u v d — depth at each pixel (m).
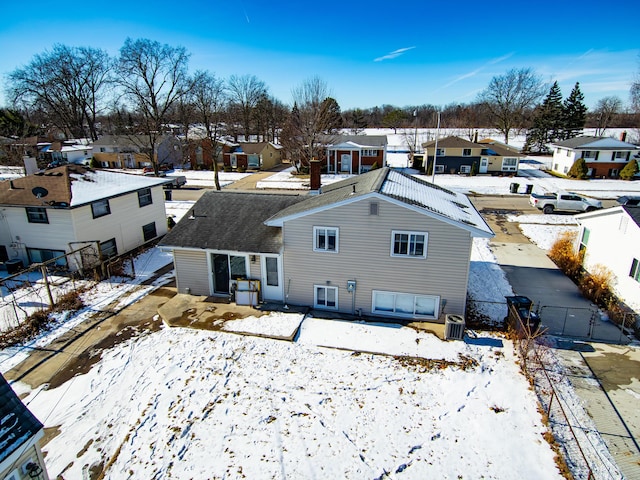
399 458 9.03
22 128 71.88
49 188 20.27
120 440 9.66
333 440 9.52
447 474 8.62
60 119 74.81
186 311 15.72
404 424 10.01
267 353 12.88
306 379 11.66
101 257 20.67
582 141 48.84
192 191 42.44
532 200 33.09
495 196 38.22
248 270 16.11
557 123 68.31
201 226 17.16
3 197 20.02
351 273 15.01
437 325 14.54
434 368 12.09
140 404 10.77
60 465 9.00
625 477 8.58
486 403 10.68
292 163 60.91
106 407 10.74
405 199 13.91
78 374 12.16
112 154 58.91
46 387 11.61
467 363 12.30
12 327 14.77
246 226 16.78
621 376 11.84
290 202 17.98
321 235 14.81
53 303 16.41
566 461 8.95
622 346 13.38
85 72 67.69
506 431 9.76
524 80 71.75
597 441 9.52
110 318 15.52
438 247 13.88
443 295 14.48
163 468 8.84
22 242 20.48
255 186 44.38
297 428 9.88
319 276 15.41
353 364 12.33
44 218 19.72
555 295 17.14
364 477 8.55
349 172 52.25
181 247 16.16
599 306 16.12
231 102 82.25
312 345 13.33
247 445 9.39
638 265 14.70
